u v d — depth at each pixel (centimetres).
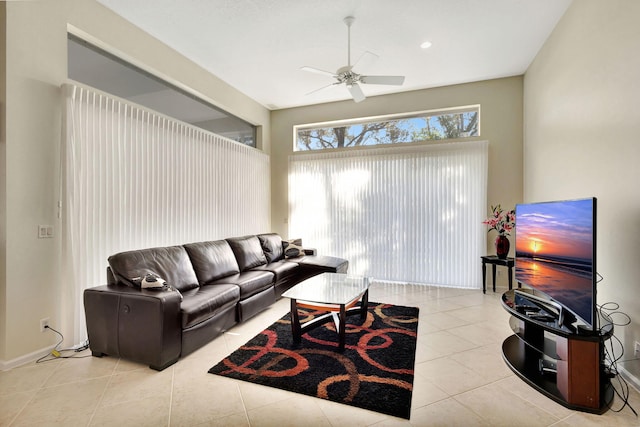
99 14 291
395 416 177
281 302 416
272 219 602
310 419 175
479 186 463
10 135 229
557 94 324
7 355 229
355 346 270
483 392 200
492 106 463
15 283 232
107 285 263
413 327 313
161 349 227
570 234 200
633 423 171
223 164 462
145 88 355
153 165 343
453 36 347
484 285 442
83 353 255
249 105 534
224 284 326
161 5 295
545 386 201
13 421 172
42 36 248
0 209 228
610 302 230
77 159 264
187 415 178
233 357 249
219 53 385
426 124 510
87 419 174
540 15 310
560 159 317
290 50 378
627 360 212
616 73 223
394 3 292
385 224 515
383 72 436
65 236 256
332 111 559
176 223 374
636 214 203
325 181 556
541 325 200
